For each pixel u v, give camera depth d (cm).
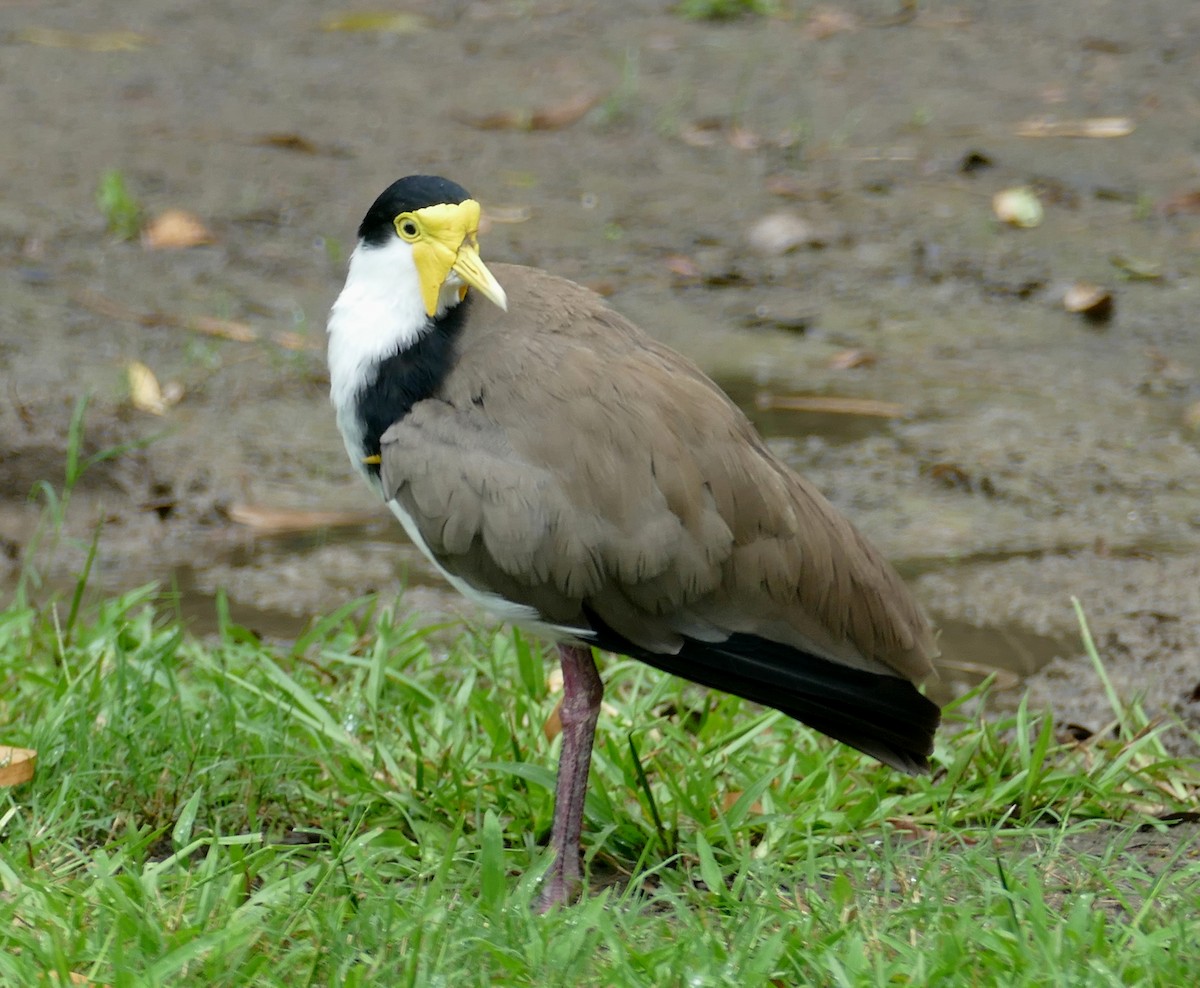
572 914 725
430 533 802
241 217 1739
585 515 784
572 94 2089
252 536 1249
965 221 1786
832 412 1426
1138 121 2020
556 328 819
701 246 1730
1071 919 700
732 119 2027
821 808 857
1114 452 1366
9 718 915
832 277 1678
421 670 1002
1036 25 2339
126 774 850
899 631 828
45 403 1373
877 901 766
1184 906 738
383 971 671
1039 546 1234
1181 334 1570
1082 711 1028
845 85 2141
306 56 2205
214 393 1423
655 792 887
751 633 806
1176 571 1194
